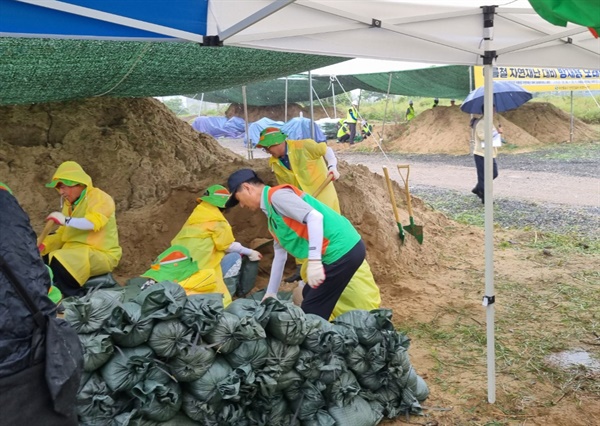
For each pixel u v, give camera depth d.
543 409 4.09
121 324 3.06
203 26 3.42
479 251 8.14
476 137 11.45
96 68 6.09
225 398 3.16
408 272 6.96
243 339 3.27
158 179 8.28
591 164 16.55
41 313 2.20
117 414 3.05
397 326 5.59
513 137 21.58
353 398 3.66
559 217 10.29
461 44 3.92
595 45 4.69
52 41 4.81
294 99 26.11
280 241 4.05
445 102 35.53
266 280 6.36
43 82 6.39
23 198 7.39
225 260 5.66
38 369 2.19
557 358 4.90
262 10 2.98
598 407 4.11
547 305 6.10
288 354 3.40
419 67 15.19
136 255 6.70
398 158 20.67
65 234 5.66
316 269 3.73
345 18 3.62
